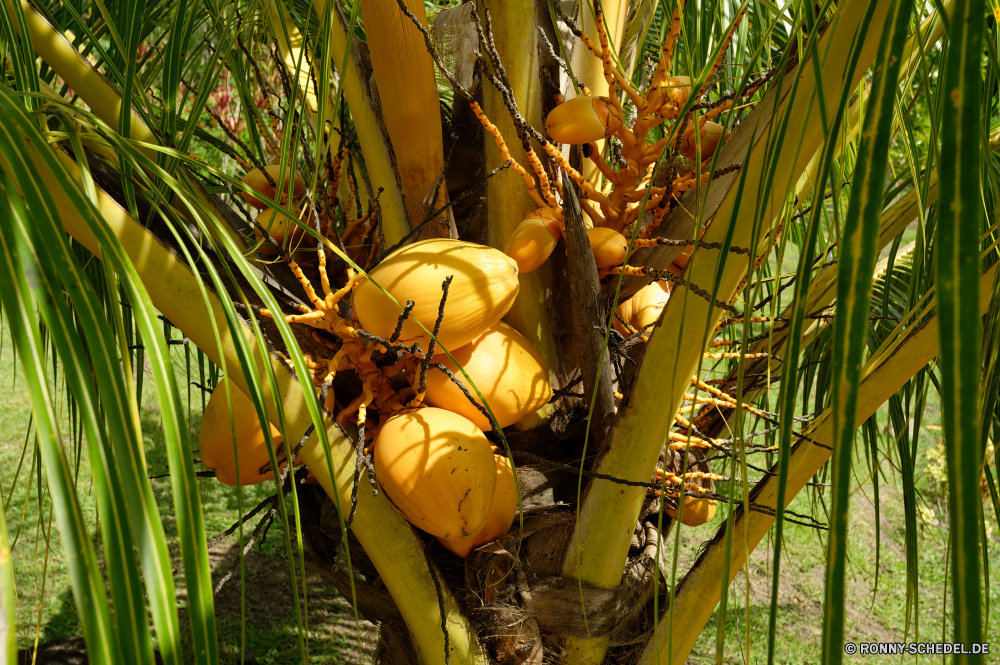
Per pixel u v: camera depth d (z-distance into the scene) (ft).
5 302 2.74
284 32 5.64
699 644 13.37
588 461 5.18
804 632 13.43
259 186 5.29
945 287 2.36
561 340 5.49
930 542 16.31
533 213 4.95
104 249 3.19
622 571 5.16
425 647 4.94
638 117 4.85
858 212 2.65
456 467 4.46
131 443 2.89
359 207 5.29
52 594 13.71
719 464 7.97
